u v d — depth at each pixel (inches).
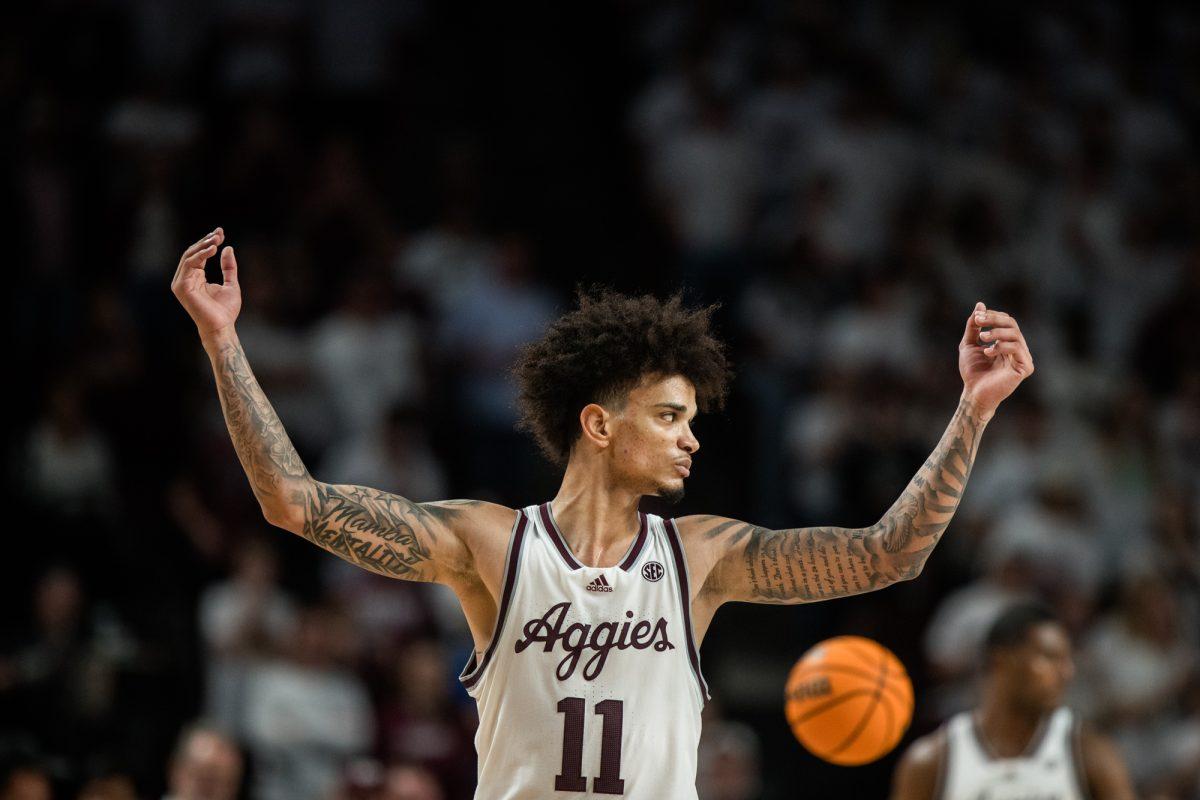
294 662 753.6
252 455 305.6
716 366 329.7
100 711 692.1
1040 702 527.5
